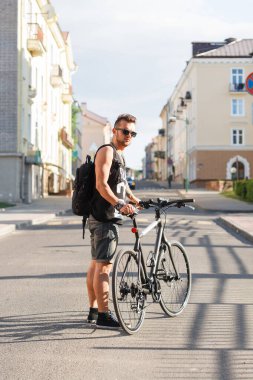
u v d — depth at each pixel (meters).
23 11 37.22
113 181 6.16
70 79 66.25
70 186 51.44
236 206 32.81
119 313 5.78
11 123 36.66
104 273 6.15
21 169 37.16
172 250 6.93
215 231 18.56
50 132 50.56
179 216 26.17
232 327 6.21
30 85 39.47
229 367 4.85
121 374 4.67
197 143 67.12
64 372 4.71
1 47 36.56
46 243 15.14
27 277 9.60
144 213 28.09
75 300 7.60
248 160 67.12
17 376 4.62
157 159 131.25
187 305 7.36
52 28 49.09
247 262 11.47
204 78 67.12
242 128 67.19
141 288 6.20
